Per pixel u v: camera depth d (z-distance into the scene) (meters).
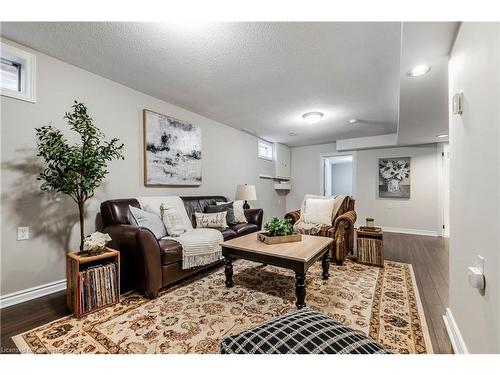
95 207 2.52
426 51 1.73
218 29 1.84
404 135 4.34
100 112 2.59
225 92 3.05
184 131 3.55
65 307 1.90
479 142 1.07
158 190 3.21
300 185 6.82
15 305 1.94
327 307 1.89
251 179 5.29
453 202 1.53
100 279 1.84
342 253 2.94
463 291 1.31
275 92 3.04
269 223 2.46
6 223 1.94
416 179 5.20
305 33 1.89
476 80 1.11
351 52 2.16
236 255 2.21
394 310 1.85
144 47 2.08
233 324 1.66
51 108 2.21
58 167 1.96
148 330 1.58
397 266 2.90
